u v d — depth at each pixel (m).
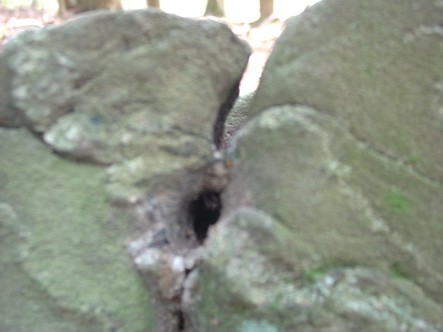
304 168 0.73
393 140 0.73
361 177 0.73
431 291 0.73
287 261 0.72
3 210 0.74
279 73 0.76
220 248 0.74
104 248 0.75
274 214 0.74
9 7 3.10
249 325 0.72
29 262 0.73
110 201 0.75
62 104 0.74
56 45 0.74
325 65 0.74
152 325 0.78
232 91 0.84
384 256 0.73
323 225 0.73
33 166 0.75
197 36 0.77
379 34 0.73
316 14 0.75
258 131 0.76
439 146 0.72
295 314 0.71
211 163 0.79
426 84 0.72
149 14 0.75
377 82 0.73
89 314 0.74
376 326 0.70
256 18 3.93
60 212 0.74
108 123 0.75
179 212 0.80
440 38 0.72
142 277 0.77
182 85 0.76
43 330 0.74
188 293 0.77
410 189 0.73
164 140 0.76
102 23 0.74
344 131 0.73
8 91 0.74
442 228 0.73
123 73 0.75
